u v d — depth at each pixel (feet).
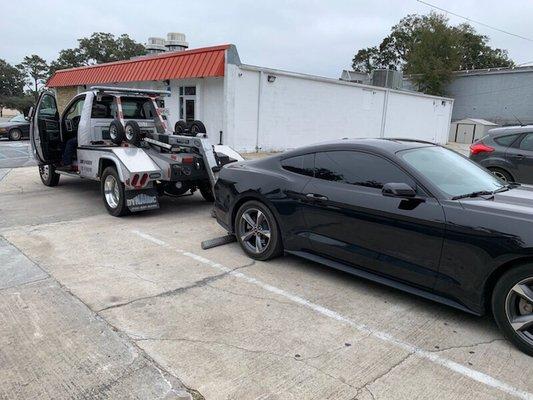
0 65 329.52
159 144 24.26
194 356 10.45
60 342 10.91
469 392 9.34
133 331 11.53
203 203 28.09
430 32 134.41
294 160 16.14
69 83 87.10
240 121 55.98
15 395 8.94
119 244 18.85
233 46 53.11
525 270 10.41
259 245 16.97
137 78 65.31
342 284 14.88
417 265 12.43
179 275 15.46
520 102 112.06
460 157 15.65
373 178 13.82
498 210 11.25
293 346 11.01
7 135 74.49
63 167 29.68
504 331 11.01
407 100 85.15
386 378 9.77
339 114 70.44
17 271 15.49
